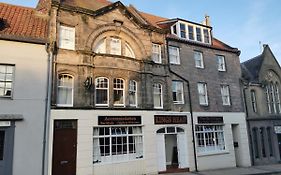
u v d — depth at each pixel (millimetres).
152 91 18234
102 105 16125
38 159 13203
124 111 16547
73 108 14805
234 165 21078
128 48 18297
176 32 21797
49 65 14477
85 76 15617
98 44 17047
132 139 16812
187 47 21328
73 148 14477
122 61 17188
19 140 12977
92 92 15711
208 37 23516
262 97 25156
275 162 23891
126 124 16438
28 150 13070
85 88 15500
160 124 17938
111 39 17578
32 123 13430
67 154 14227
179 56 20672
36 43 14414
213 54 22953
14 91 13391
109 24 17234
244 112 23234
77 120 14859
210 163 19719
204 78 21547
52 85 14508
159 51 19781
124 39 18000
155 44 19781
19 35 13938
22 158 12867
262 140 24047
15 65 13695
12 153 12695
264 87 25625
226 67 23469
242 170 19047
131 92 17594
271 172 18094
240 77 24156
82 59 15703
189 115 19672
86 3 18562
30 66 14031
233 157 21219
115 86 16953
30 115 13461
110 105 16203
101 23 16984
